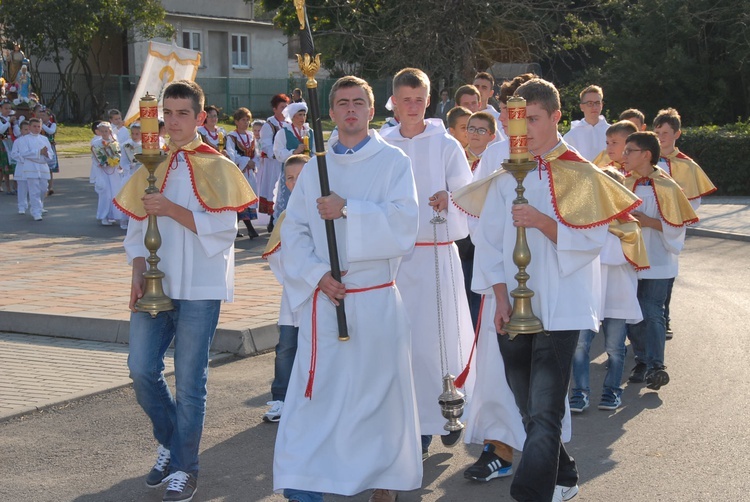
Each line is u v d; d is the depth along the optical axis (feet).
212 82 147.84
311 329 14.30
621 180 18.80
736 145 63.21
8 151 67.72
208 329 15.61
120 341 25.61
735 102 92.58
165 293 15.44
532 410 13.67
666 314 26.94
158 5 130.72
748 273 37.70
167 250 15.47
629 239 20.18
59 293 30.07
